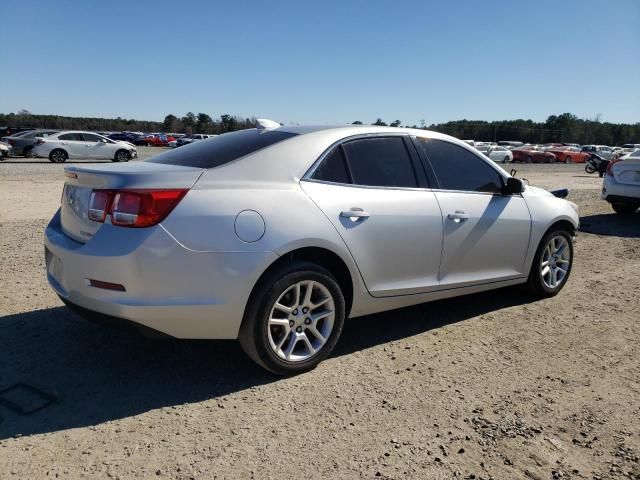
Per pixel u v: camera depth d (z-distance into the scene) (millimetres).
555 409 3176
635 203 10102
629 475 2586
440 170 4297
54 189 13359
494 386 3443
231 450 2695
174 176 3115
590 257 7211
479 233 4406
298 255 3510
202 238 3045
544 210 5012
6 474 2459
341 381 3453
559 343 4176
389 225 3783
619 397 3340
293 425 2934
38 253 6379
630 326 4574
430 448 2758
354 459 2650
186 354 3791
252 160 3434
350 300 3760
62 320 4320
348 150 3820
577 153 44781
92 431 2830
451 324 4543
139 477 2473
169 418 2975
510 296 5359
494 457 2699
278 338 3434
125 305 2955
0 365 3551
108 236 3010
